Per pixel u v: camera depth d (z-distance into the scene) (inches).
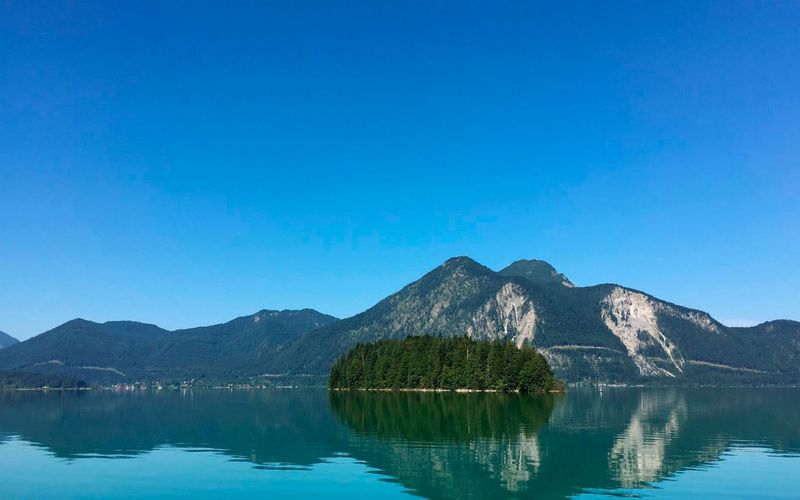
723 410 5728.3
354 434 3366.1
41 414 5270.7
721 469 2256.4
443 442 2994.6
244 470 2260.1
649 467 2298.2
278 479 2101.4
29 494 1918.1
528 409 5354.3
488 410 5191.9
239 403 7445.9
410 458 2504.9
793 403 7322.8
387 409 5418.3
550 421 4151.1
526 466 2315.5
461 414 4744.1
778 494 1872.5
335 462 2417.6
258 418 4606.3
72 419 4662.9
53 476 2176.4
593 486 1979.6
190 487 1988.2
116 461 2479.1
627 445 2893.7
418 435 3292.3
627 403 7194.9
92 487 2001.7
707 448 2797.7
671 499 1818.4
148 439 3213.6
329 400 7765.8
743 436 3297.2
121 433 3540.8
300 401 7765.8
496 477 2114.9
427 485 2003.0
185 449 2810.0
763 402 7677.2
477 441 3029.0
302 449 2768.2
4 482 2084.2
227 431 3609.7
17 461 2493.8
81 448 2871.6
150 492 1927.9
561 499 1813.5
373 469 2265.0
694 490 1924.2
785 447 2844.5
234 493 1907.0
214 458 2534.5
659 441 3048.7
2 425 4126.5
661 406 6481.3
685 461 2433.6
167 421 4414.4
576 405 6279.5
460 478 2106.3
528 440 3075.8
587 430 3565.5
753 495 1857.8
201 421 4397.1
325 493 1902.1
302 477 2130.9
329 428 3710.6
